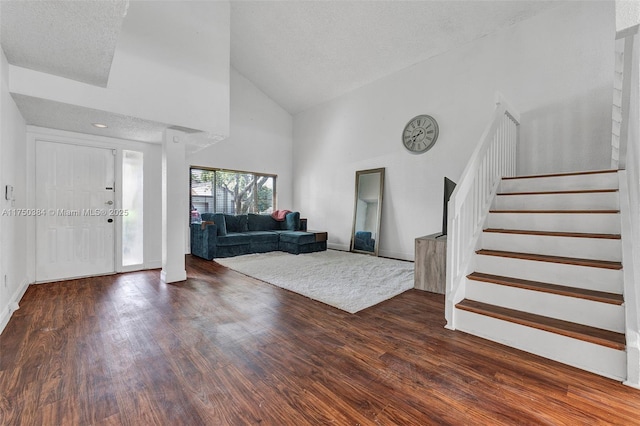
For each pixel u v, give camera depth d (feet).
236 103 21.27
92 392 4.85
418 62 16.44
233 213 21.50
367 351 6.30
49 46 6.78
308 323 7.81
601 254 6.88
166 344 6.55
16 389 4.90
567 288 6.54
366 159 19.16
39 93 8.18
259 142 22.54
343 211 20.58
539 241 7.68
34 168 11.16
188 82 11.16
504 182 10.30
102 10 5.41
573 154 11.79
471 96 14.49
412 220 16.74
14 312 8.38
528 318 6.40
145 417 4.30
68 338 6.79
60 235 11.83
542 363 5.79
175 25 10.88
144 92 10.10
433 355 6.13
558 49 12.09
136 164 13.66
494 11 12.69
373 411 4.46
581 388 5.00
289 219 20.95
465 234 7.92
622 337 5.45
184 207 12.07
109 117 9.93
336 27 15.46
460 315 7.31
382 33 15.02
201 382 5.17
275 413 4.41
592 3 11.36
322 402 4.66
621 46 7.26
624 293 5.65
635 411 4.43
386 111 18.06
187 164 19.02
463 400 4.71
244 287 11.11
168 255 11.66
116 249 13.14
